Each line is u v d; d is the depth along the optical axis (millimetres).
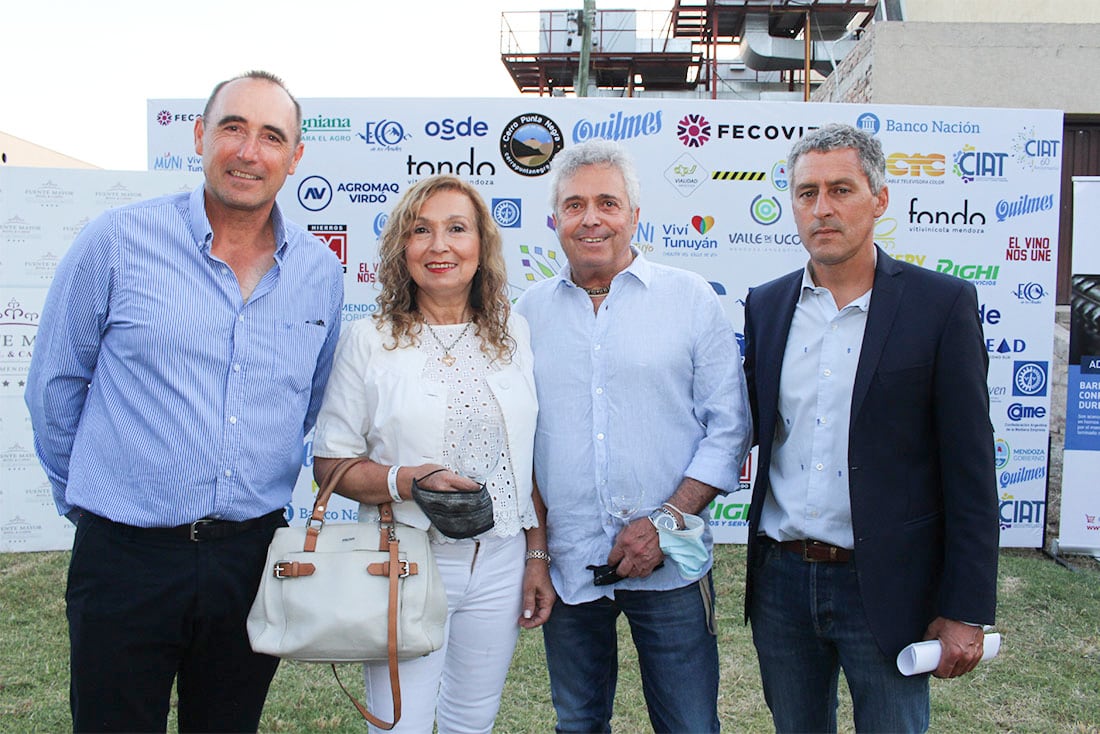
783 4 14922
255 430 1994
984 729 3195
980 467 1868
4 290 4969
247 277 2080
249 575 2018
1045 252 5359
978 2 10477
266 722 3180
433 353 2105
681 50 17578
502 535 2104
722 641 4027
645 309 2234
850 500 1958
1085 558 5395
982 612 1840
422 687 2016
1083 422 5266
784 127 5277
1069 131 7754
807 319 2084
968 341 1893
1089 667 3748
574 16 17625
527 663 3832
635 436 2191
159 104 5234
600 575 2150
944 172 5297
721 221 5320
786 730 2168
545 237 5301
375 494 1997
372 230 5293
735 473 2188
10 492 5113
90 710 1934
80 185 4957
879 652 1972
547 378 2268
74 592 1943
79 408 2033
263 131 1986
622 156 2205
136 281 1934
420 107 5242
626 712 3359
